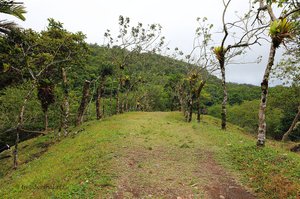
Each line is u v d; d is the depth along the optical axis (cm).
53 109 2909
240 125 5406
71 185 908
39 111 2883
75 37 2544
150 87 5656
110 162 1073
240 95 7912
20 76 2184
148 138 1564
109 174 954
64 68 2423
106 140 1486
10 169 1722
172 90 5388
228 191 844
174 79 5381
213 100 7531
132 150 1259
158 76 5238
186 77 3372
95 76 4116
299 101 3741
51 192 898
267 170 955
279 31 1159
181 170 1015
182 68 4147
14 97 2659
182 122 2733
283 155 1098
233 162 1107
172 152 1265
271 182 851
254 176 930
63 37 2509
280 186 812
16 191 1016
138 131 1816
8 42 1867
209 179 932
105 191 829
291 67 2384
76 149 1465
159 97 6366
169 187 864
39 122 3234
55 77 2794
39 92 2322
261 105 1294
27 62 1817
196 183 892
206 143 1488
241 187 873
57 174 1084
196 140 1586
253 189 851
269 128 4744
